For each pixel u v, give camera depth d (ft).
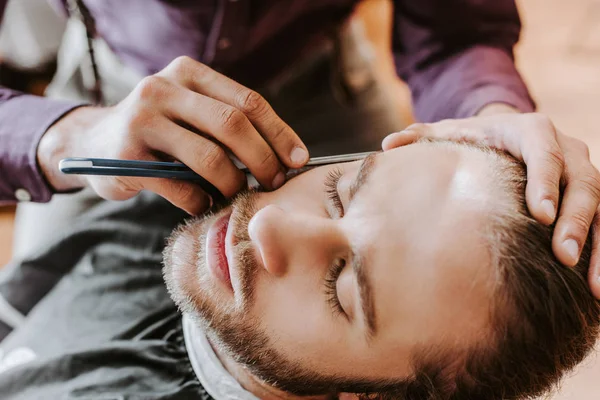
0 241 4.37
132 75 3.26
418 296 1.72
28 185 2.43
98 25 3.06
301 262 1.84
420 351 1.80
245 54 3.02
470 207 1.74
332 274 1.85
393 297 1.73
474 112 2.73
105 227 2.95
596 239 1.81
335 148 3.46
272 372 1.99
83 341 2.61
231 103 1.91
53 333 2.67
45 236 3.21
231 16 2.70
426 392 1.93
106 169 1.80
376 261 1.74
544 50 6.19
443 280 1.70
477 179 1.80
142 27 2.89
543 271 1.71
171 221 2.96
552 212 1.70
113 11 2.89
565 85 5.86
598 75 5.97
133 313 2.72
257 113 1.90
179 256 2.05
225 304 1.94
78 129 2.23
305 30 3.12
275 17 2.89
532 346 1.76
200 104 1.84
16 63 4.44
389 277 1.73
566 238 1.69
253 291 1.89
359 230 1.78
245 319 1.92
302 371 1.95
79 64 3.40
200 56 2.93
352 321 1.82
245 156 1.90
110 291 2.78
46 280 2.92
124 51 3.11
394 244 1.73
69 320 2.71
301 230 1.82
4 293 2.86
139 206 2.98
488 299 1.70
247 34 2.87
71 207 3.25
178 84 1.93
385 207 1.78
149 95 1.87
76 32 3.41
